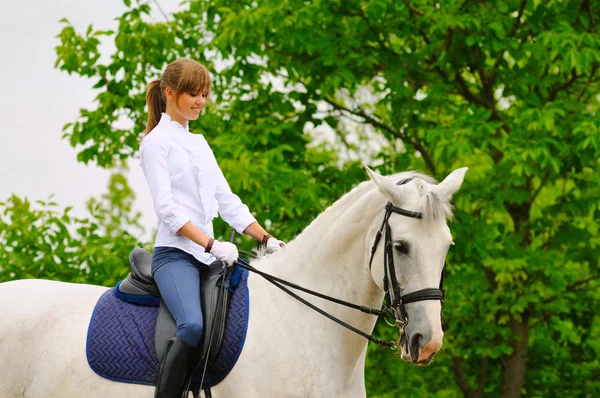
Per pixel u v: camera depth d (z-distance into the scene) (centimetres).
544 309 1113
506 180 1048
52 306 503
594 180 1039
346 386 486
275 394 463
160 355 466
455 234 1034
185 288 466
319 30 1096
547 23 1078
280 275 498
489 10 1071
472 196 1098
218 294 478
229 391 468
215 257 491
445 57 1078
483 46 1046
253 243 1095
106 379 476
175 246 477
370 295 478
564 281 1084
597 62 1066
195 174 486
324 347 476
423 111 1078
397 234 442
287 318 479
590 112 1070
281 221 1093
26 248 1113
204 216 487
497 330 1127
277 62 1145
